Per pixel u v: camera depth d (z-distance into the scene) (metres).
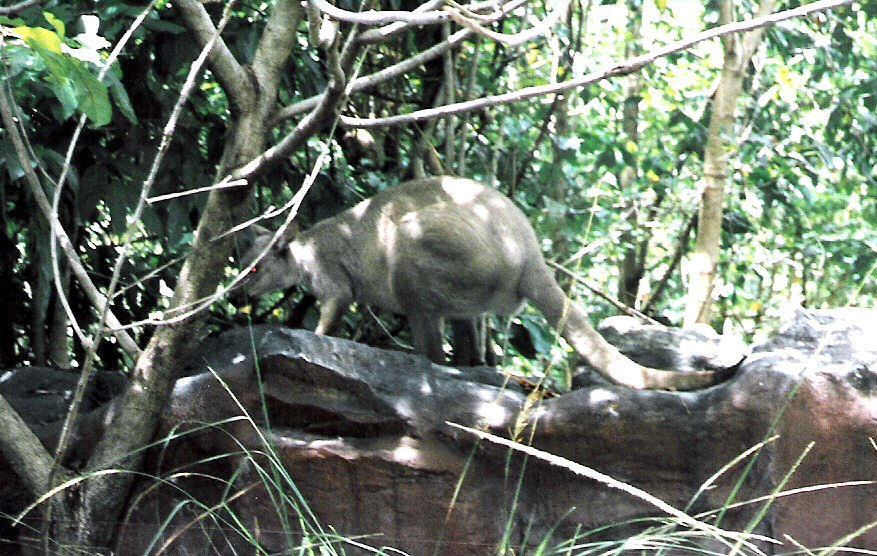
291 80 10.35
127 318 11.06
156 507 6.95
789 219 15.01
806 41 12.66
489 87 11.67
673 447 6.42
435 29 10.99
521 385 7.55
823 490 6.18
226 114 11.45
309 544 5.58
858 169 13.50
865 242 13.55
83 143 9.47
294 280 9.61
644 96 14.84
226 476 6.82
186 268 7.01
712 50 16.14
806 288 15.13
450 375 7.29
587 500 6.51
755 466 6.30
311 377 6.80
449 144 10.84
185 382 7.01
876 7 12.29
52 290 10.59
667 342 7.87
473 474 6.61
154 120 9.91
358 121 6.61
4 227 10.36
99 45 5.79
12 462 6.66
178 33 8.94
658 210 14.56
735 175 14.05
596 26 15.77
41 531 7.02
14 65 5.94
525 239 8.60
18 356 11.18
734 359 7.58
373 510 6.61
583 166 14.36
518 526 6.56
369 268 9.11
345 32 8.66
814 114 15.03
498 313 8.73
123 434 6.82
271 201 11.49
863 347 6.59
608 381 7.37
